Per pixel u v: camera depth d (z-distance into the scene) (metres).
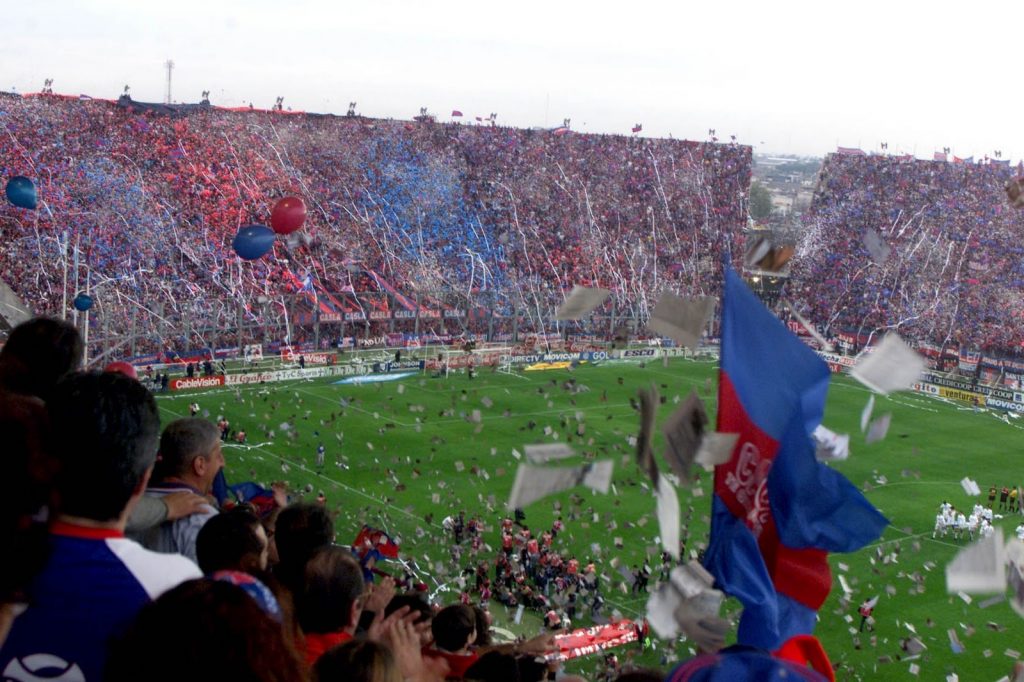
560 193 86.69
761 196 114.94
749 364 4.35
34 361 5.28
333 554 4.82
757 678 3.13
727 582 4.09
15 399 3.64
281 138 76.44
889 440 51.94
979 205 88.44
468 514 34.53
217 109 73.75
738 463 4.26
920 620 27.92
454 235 81.25
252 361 63.59
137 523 5.30
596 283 85.25
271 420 48.12
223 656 2.37
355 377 60.72
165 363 61.12
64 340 5.38
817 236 93.44
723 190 92.88
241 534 4.85
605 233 87.19
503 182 84.81
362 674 3.41
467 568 29.11
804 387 4.33
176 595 2.49
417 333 75.44
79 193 66.38
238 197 72.06
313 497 36.28
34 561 3.32
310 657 4.65
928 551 34.75
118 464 3.41
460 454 43.09
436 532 32.34
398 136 81.50
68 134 67.69
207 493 6.23
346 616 4.77
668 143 91.44
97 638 3.35
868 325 87.56
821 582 4.29
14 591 3.31
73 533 3.43
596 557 29.56
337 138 78.56
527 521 33.19
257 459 41.28
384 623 4.86
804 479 4.24
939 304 86.25
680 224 90.81
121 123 69.81
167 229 68.31
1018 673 6.04
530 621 26.17
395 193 79.88
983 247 87.00
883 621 27.70
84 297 30.53
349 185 77.81
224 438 44.47
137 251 66.56
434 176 81.94
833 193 94.38
